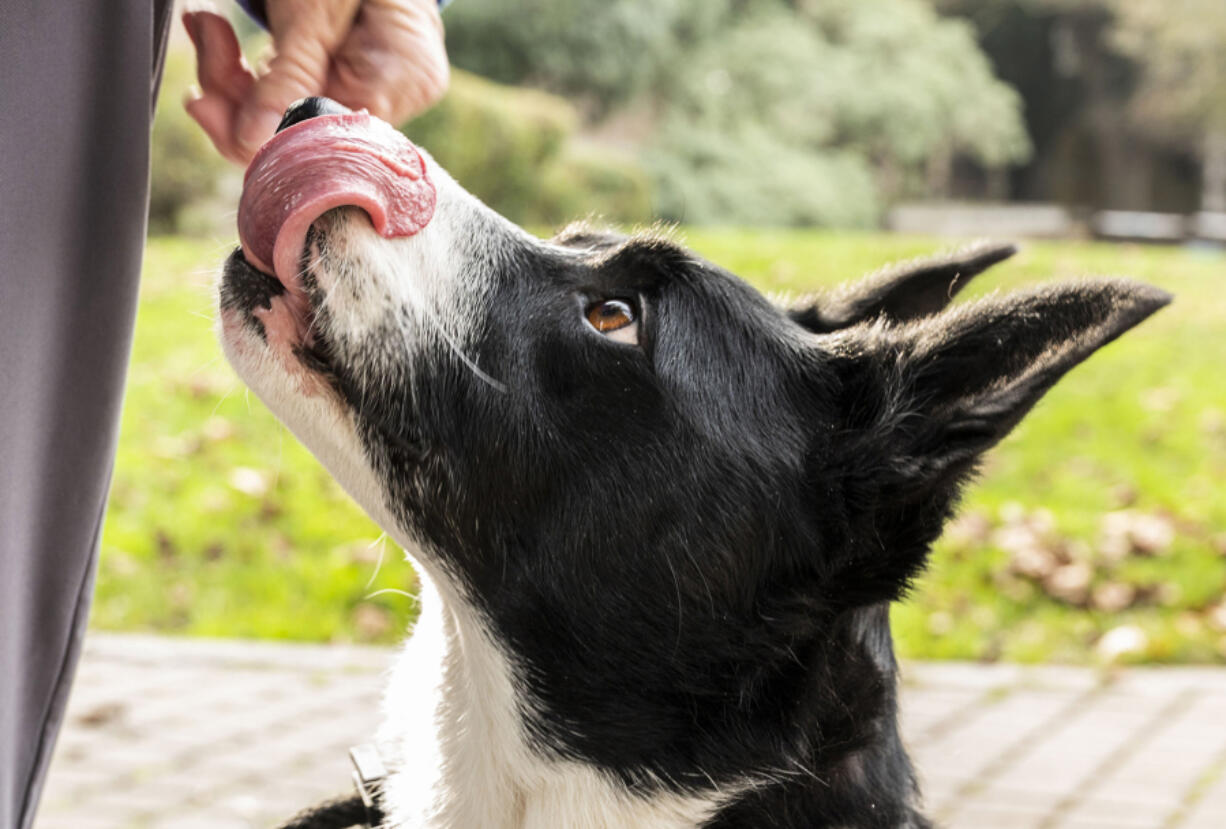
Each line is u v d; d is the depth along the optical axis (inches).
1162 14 357.1
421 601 33.3
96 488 29.0
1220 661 67.3
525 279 30.6
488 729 30.8
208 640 68.0
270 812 51.1
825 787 31.0
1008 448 99.2
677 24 238.8
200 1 31.4
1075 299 29.4
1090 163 399.5
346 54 31.4
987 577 75.9
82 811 50.8
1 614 27.5
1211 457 97.9
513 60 226.7
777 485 30.7
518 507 30.1
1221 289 153.6
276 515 82.0
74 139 27.5
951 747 57.2
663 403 30.4
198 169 162.1
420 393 29.6
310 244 28.6
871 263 144.1
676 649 30.3
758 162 230.2
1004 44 388.5
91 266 28.1
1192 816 51.4
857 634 31.7
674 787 30.5
